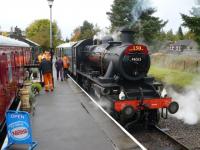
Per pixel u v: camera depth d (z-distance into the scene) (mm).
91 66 17203
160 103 10930
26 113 7176
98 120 10023
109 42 13461
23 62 18266
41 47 63469
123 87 11484
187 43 67000
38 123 9688
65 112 11211
